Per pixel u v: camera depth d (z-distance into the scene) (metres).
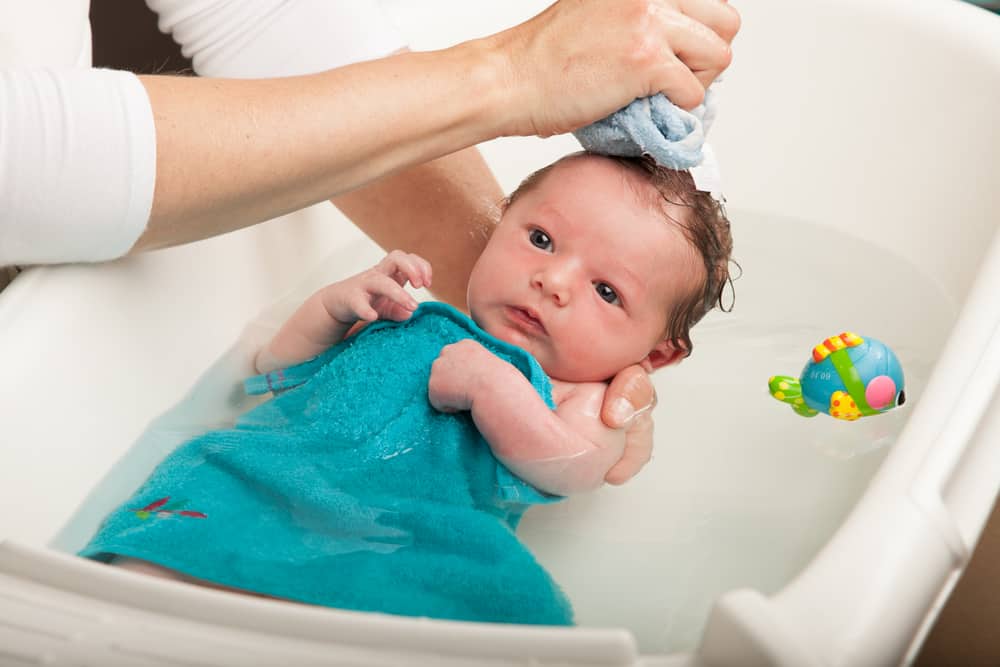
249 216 0.93
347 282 1.12
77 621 0.63
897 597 0.65
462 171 1.31
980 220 1.30
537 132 1.02
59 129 0.81
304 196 0.94
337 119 0.91
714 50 0.98
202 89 0.88
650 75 0.96
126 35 2.02
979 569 1.11
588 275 1.09
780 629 0.59
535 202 1.13
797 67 1.55
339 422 1.01
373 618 0.61
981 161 1.34
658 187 1.11
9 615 0.64
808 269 1.43
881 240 1.45
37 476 0.90
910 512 0.71
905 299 1.34
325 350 1.15
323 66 1.21
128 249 0.91
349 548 0.88
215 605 0.62
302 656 0.60
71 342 0.95
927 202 1.40
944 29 1.43
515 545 0.91
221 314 1.17
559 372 1.11
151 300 1.05
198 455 0.97
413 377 1.05
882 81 1.48
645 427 1.12
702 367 1.26
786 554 0.96
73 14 1.05
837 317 1.33
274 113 0.89
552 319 1.09
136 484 0.99
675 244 1.11
